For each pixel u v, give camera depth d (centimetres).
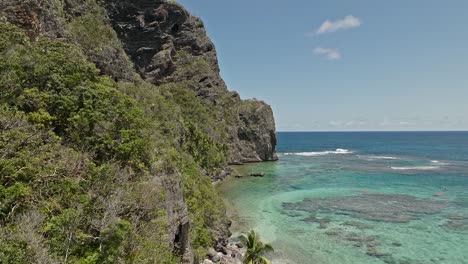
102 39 5134
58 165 1919
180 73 10869
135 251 1798
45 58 2653
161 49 10688
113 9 9894
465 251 3500
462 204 5428
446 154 15200
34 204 1611
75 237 1544
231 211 5000
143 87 6028
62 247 1450
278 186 6975
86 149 2283
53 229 1490
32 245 1272
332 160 12362
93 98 2670
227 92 12375
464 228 4212
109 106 2705
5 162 1662
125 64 5609
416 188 6769
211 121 9794
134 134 2609
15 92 2202
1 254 1164
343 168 9919
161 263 1891
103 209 1762
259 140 11506
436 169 9669
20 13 3347
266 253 3406
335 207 5256
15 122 1925
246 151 11281
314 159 12762
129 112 2820
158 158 2859
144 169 2492
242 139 11419
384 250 3519
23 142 1884
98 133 2428
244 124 11544
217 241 3556
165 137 4634
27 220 1412
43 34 3572
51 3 4009
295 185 7100
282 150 18450
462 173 8844
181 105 9175
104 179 1933
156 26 10575
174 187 2727
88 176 2019
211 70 11775
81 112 2441
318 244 3681
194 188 3800
